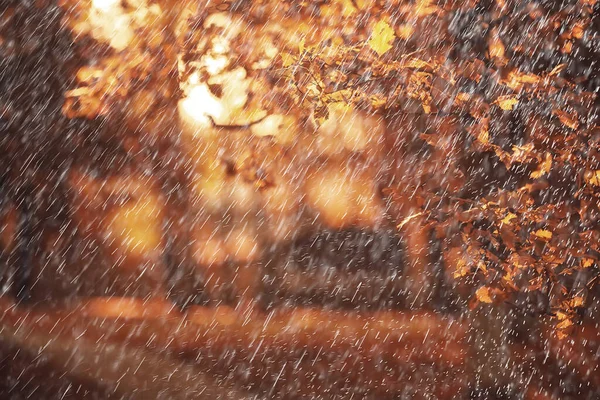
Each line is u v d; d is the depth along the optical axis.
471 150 6.98
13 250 20.39
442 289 16.02
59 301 19.64
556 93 6.93
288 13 9.37
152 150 20.36
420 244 18.52
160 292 20.14
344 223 21.48
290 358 13.83
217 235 21.70
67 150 20.59
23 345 13.50
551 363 8.13
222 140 10.97
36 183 20.66
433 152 7.11
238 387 12.10
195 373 12.55
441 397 11.34
